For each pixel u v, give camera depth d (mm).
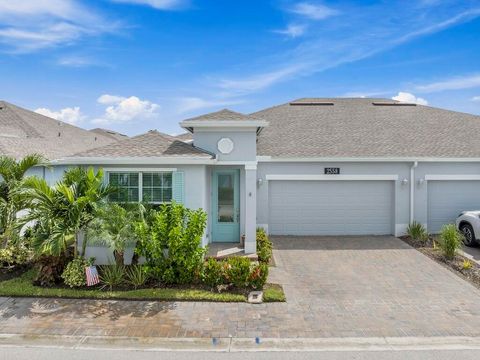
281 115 19344
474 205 15477
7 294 8492
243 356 6090
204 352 6223
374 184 15352
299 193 15344
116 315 7574
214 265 9062
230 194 13422
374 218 15414
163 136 12883
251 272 8984
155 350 6281
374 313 7797
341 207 15367
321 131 17312
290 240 14516
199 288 8898
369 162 15141
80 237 10664
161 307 7973
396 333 6914
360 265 11242
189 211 9719
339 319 7500
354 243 14000
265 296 8375
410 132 17312
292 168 15148
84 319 7387
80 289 8758
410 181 15188
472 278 10055
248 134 12094
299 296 8719
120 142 12102
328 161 15000
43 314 7598
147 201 10648
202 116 12406
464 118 19125
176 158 10789
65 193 9000
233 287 8984
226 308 7965
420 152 15367
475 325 7258
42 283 9008
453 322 7391
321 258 11992
